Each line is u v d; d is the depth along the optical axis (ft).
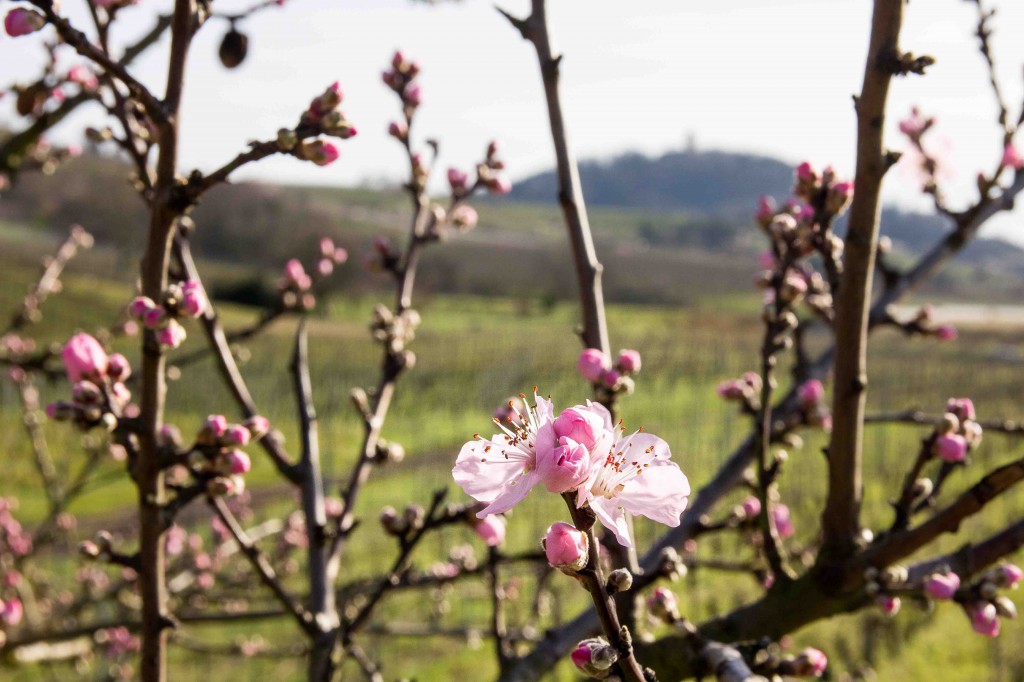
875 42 6.44
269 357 103.40
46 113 11.62
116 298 133.49
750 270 305.53
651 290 251.80
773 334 7.56
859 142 6.61
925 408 83.87
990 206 10.78
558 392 97.50
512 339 150.10
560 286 224.33
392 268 11.30
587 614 7.84
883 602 6.75
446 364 113.91
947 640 34.55
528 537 36.19
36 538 18.25
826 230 7.82
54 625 17.06
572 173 8.50
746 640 6.92
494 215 402.11
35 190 178.81
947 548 38.78
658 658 6.48
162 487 6.86
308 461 9.76
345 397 84.58
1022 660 32.48
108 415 6.52
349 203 338.95
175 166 6.36
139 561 6.80
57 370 13.43
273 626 35.63
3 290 124.16
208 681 30.96
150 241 6.40
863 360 6.74
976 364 126.21
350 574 34.94
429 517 8.31
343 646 8.31
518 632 12.76
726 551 38.22
